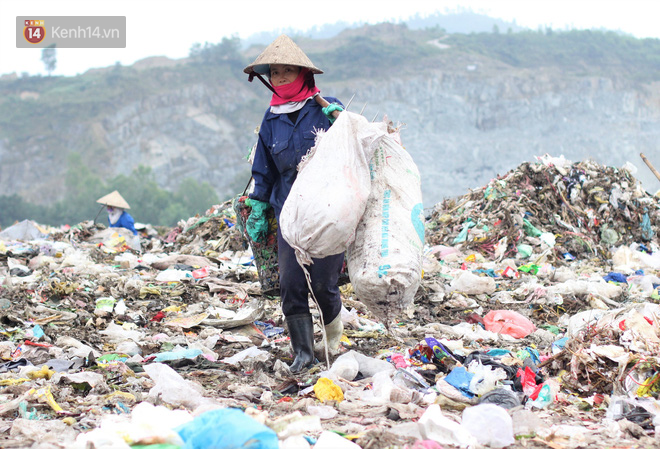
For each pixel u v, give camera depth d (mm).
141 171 133250
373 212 4062
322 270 4309
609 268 9891
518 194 12172
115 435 2646
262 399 3715
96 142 198625
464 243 11289
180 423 2924
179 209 116875
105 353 5098
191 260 9766
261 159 4547
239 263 9938
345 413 3465
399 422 3277
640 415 3365
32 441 2916
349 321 5898
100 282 8031
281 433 2885
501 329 5875
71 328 6047
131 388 3963
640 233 12055
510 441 2998
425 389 3818
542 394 3689
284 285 4398
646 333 4078
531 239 11125
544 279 8594
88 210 119250
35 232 13695
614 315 4398
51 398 3572
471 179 198750
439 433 2951
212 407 3285
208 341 5293
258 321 6227
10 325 6086
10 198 112938
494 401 3520
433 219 13461
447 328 5828
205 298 7289
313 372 4281
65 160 194375
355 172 4020
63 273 8641
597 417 3480
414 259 3953
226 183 194375
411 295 3971
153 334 5785
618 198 12312
